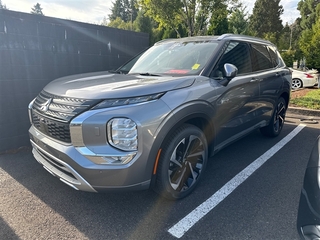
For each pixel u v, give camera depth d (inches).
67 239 87.9
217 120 118.3
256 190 118.4
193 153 111.3
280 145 177.5
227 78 120.2
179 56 135.4
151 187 99.3
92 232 91.4
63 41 182.2
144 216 100.0
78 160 87.0
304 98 329.4
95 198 112.2
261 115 161.3
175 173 104.3
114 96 89.3
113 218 99.0
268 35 1545.3
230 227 93.4
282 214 100.8
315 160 77.7
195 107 103.1
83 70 198.2
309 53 711.1
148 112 89.2
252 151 166.2
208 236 89.1
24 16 160.2
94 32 201.0
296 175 133.3
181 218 98.7
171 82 102.2
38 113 104.5
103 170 86.1
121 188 89.4
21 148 169.9
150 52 156.4
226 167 142.5
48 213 101.8
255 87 145.6
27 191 117.8
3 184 123.9
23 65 163.9
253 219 97.8
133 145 87.1
